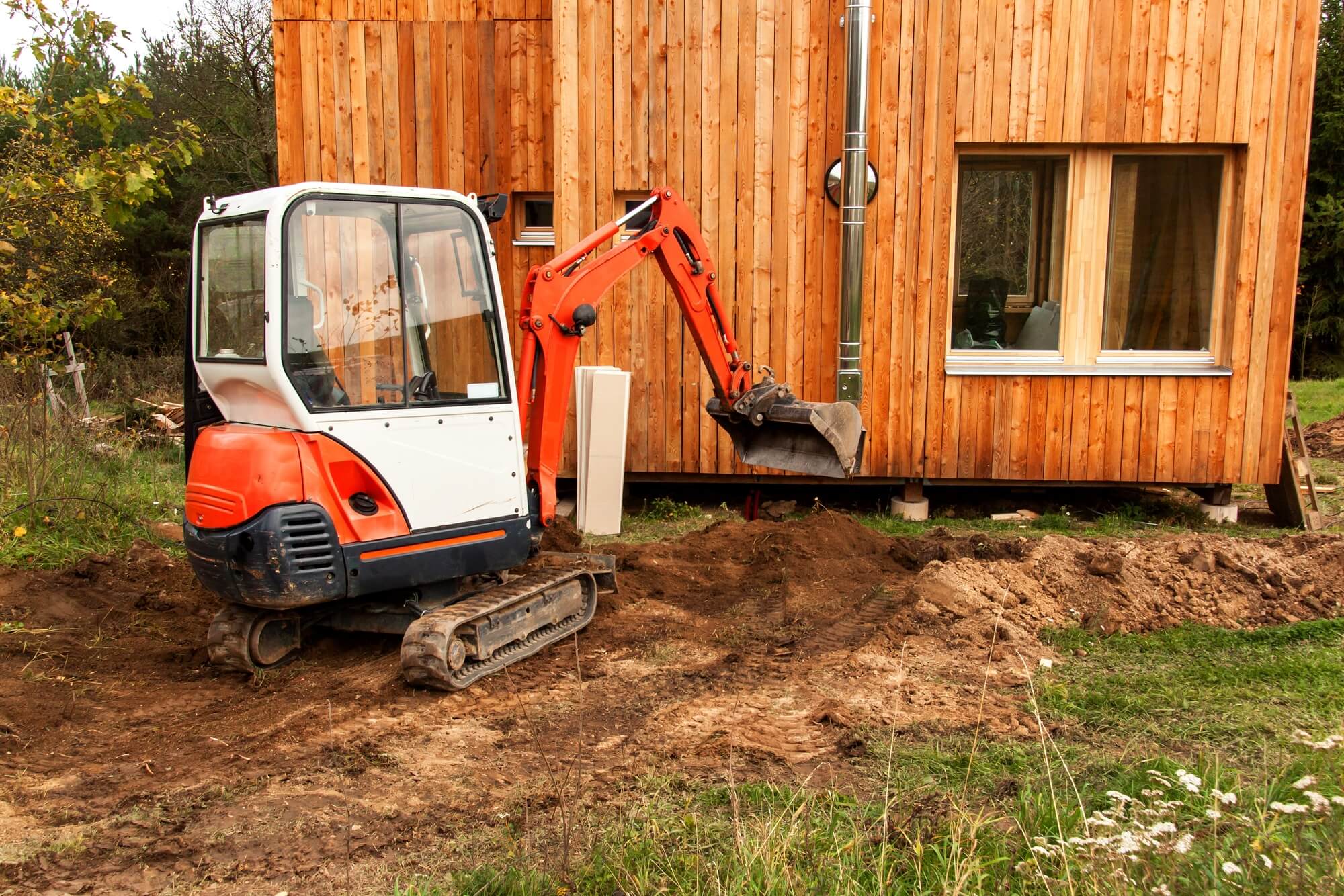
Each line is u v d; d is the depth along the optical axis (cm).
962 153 859
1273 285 845
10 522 733
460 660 499
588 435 838
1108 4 823
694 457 898
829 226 866
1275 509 880
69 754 443
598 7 860
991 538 718
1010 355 884
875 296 865
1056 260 877
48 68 732
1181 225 866
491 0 962
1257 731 432
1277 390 852
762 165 865
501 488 542
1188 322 877
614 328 891
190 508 507
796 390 884
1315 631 543
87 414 1243
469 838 361
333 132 981
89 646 589
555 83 871
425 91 976
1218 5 820
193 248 539
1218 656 527
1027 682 495
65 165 769
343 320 492
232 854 356
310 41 973
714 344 646
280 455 477
